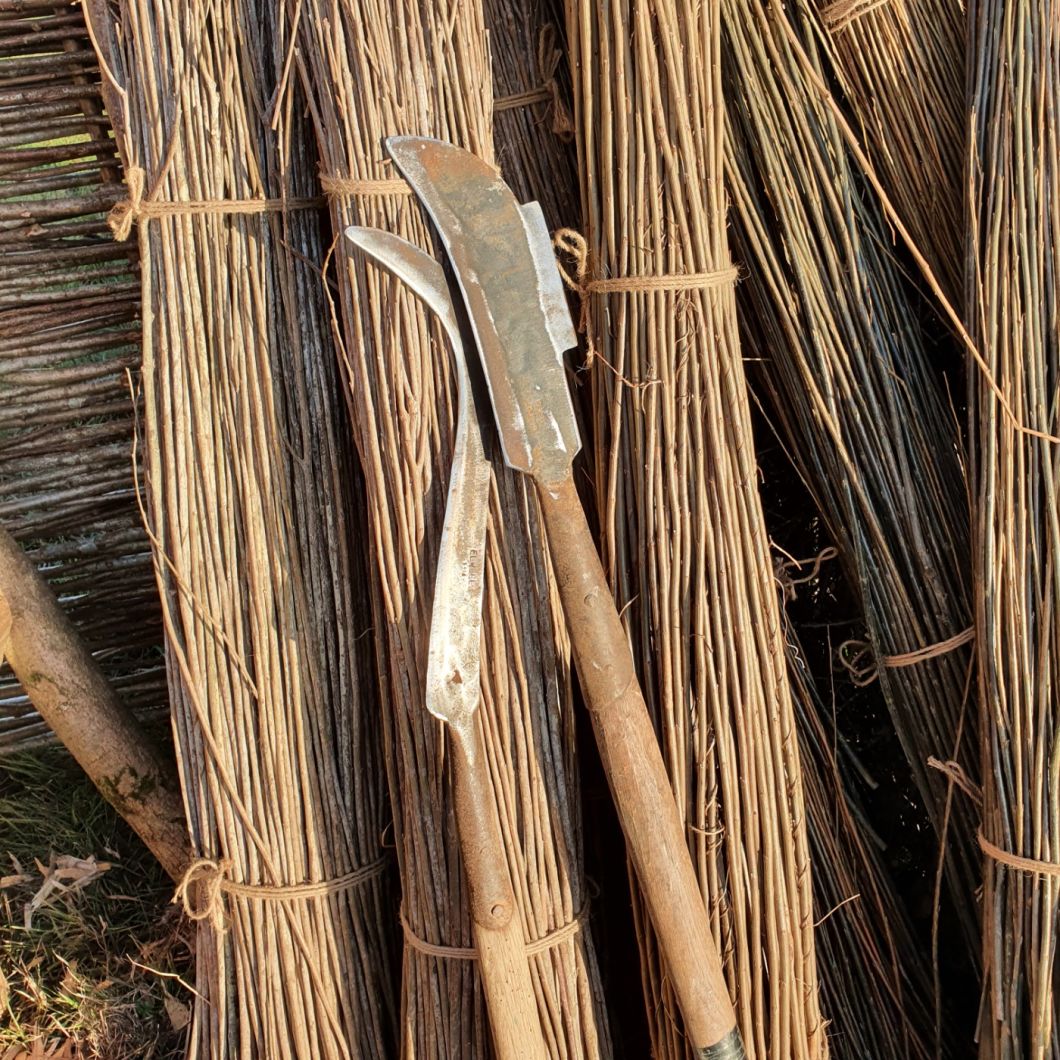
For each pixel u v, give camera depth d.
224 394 1.31
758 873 1.22
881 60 1.41
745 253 1.40
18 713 1.97
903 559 1.37
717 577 1.22
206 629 1.31
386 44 1.23
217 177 1.30
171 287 1.30
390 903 1.39
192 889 1.55
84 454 1.88
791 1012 1.24
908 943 1.48
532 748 1.24
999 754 1.23
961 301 1.43
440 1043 1.25
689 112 1.21
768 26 1.38
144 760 1.50
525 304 1.14
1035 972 1.20
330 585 1.35
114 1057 1.58
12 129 1.74
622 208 1.21
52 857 1.80
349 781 1.34
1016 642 1.23
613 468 1.24
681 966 1.16
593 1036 1.26
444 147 1.11
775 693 1.25
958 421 1.44
